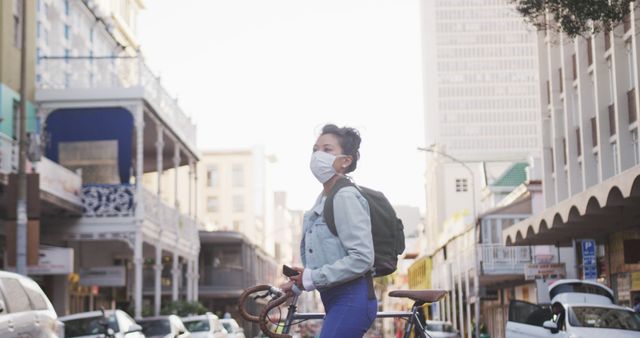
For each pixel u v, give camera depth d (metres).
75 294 32.66
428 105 173.25
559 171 37.62
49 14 31.50
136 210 27.72
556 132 37.84
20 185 21.31
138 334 17.59
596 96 31.58
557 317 16.88
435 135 171.88
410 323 5.14
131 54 44.97
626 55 29.45
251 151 92.38
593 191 21.70
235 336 25.92
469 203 90.31
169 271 54.31
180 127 33.31
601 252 31.92
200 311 32.53
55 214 27.59
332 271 4.46
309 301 98.31
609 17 14.77
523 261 43.81
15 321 10.53
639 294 27.12
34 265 21.20
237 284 58.78
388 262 4.72
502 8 172.75
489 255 44.06
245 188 92.25
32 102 28.27
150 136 33.12
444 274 63.12
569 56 36.25
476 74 172.62
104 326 16.25
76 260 31.97
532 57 173.12
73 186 26.94
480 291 44.56
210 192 92.25
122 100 28.14
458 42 173.62
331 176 4.70
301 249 4.85
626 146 29.31
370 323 4.65
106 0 40.88
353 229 4.48
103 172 28.81
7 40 26.98
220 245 61.78
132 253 36.53
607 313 16.69
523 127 171.50
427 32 174.62
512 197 56.56
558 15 15.34
